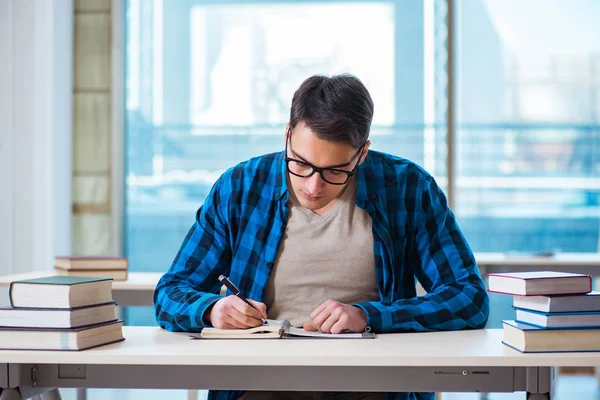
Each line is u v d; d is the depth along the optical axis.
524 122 4.34
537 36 4.33
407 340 1.40
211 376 1.29
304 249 1.67
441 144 4.33
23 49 4.05
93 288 1.36
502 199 4.34
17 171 4.05
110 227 4.34
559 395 3.55
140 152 4.43
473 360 1.22
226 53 4.41
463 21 4.35
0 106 4.05
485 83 4.34
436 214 1.72
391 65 4.36
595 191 4.31
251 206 1.72
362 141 1.51
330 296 1.67
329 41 4.38
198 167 4.42
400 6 4.34
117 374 1.30
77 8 4.35
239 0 4.41
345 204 1.70
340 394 1.57
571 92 4.32
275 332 1.43
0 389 1.29
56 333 1.28
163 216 4.43
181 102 4.43
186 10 4.41
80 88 4.35
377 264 1.67
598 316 1.27
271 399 1.57
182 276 1.69
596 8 4.30
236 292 1.53
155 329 1.58
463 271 1.66
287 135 1.58
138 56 4.43
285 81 4.41
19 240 4.04
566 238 4.32
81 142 4.35
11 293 1.32
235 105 4.41
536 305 1.31
